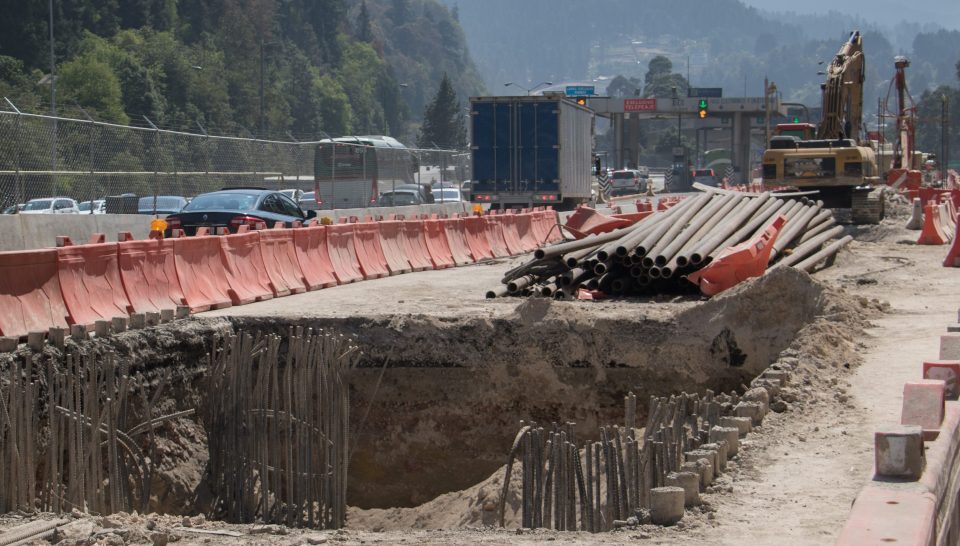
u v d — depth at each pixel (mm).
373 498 26734
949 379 17156
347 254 37219
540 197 67500
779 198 39938
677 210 34906
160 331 23625
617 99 193125
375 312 27594
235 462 20484
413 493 26625
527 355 26609
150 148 45375
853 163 55688
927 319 26859
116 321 22609
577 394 26547
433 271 41938
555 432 17125
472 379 26750
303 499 20172
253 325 26234
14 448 16359
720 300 26375
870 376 20641
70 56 178750
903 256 42500
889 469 12695
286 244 33438
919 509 11398
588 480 16594
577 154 73750
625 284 31344
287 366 20188
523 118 67375
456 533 14445
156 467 22203
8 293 21766
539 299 26984
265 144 56500
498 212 58875
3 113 36438
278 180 57844
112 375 18328
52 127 39188
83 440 17766
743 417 17375
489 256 47781
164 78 192375
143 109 173375
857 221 58344
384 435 26859
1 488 16203
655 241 31422
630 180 153500
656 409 17766
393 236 40781
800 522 13094
